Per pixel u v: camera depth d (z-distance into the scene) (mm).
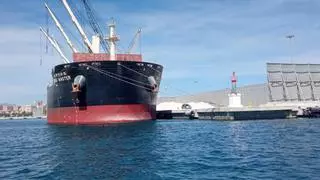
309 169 20609
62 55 77250
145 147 32844
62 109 66000
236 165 22500
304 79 102750
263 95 103250
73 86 59375
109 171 22000
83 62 59344
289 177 18750
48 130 59906
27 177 21031
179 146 33125
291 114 83188
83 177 20578
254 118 79688
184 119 94500
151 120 65562
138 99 61812
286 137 38438
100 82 59312
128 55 70000
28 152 33031
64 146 35969
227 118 80250
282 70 100625
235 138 38906
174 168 22312
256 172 20234
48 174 21672
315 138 37000
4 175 21859
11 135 58562
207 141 36750
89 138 42000
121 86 59812
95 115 60469
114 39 69250
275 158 24656
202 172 20797
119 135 44125
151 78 63906
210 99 123500
